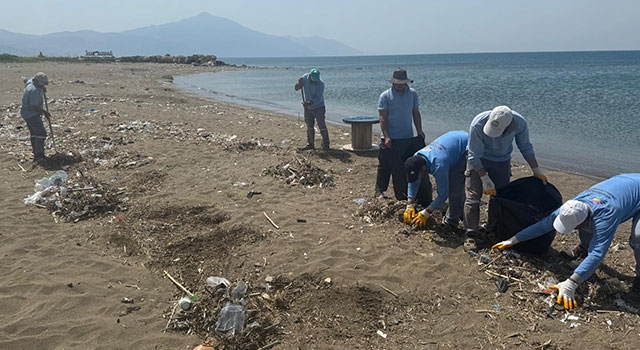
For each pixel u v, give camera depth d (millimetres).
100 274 4766
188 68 57375
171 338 3795
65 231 5789
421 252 5207
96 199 6551
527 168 9539
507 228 5191
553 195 5203
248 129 12938
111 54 73125
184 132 11609
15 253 5145
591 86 30609
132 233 5734
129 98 19172
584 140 12703
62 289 4422
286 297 4348
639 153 11070
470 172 5309
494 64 93938
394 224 5926
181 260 5070
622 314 4066
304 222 6023
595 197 4266
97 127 11898
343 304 4238
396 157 6707
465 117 17312
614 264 5066
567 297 4152
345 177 8227
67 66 44531
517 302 4273
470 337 3820
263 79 42562
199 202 6734
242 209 6457
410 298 4348
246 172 8180
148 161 8781
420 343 3752
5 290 4371
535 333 3846
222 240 5492
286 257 5059
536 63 94125
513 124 4949
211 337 3787
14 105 15211
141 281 4672
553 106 20094
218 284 4406
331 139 11750
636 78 38438
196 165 8641
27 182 7582
